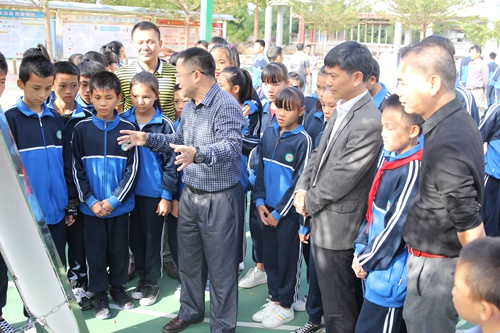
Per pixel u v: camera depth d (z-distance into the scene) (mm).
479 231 2041
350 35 39344
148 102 3529
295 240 3398
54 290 2049
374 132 2607
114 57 5484
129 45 14766
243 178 3824
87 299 3598
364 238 2639
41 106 3229
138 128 3562
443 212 2127
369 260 2475
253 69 10125
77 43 14109
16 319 3443
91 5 14492
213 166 2947
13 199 1990
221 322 3123
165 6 16125
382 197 2518
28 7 13961
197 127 2961
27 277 1979
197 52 2898
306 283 4191
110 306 3668
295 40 44938
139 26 3951
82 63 3965
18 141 3055
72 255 3648
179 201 3352
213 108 2904
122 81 4020
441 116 2104
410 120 2344
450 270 2166
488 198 4359
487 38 22578
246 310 3709
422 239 2211
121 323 3449
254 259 4137
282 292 3490
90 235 3451
